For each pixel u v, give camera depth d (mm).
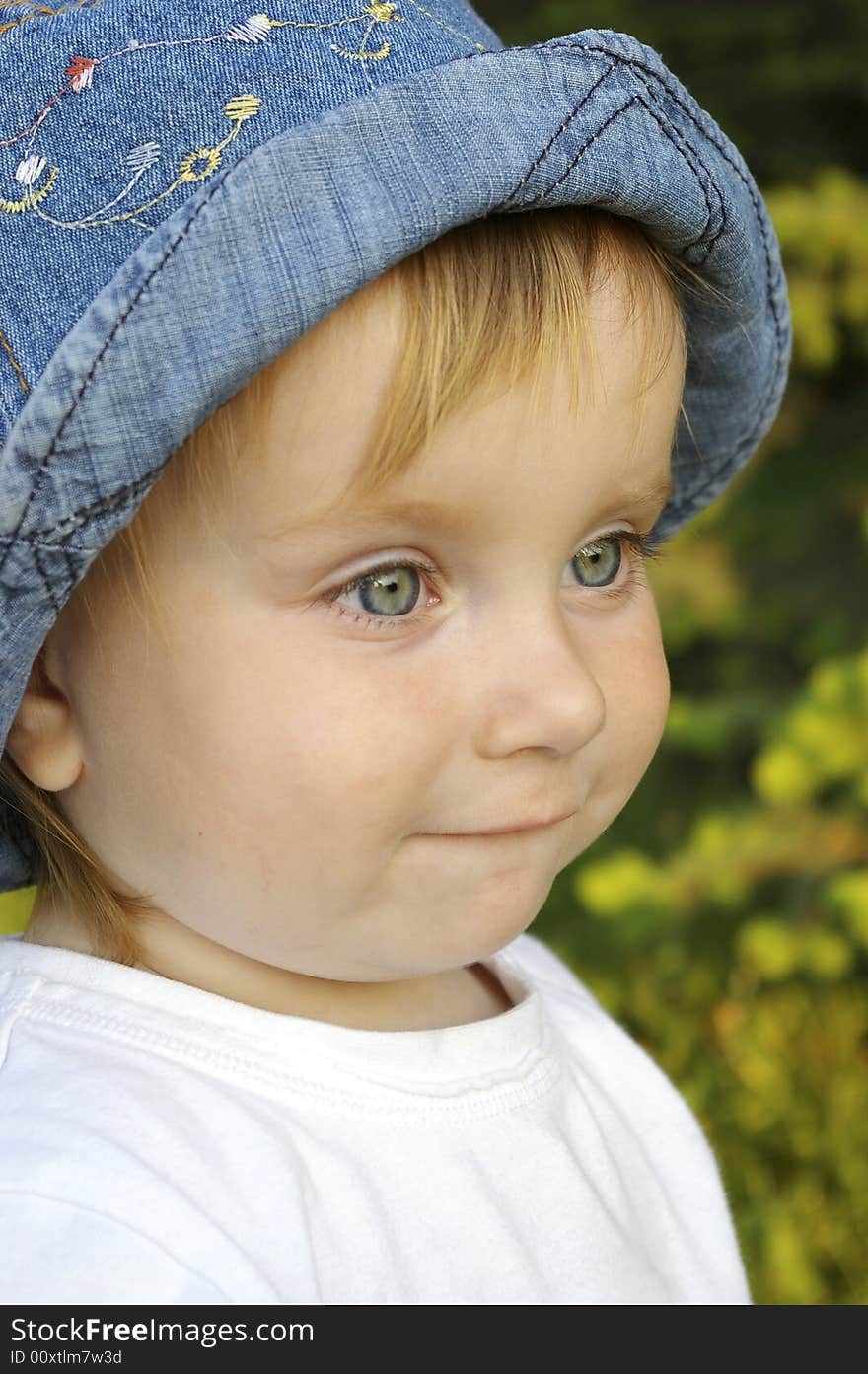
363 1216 1261
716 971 3291
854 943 2996
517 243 1217
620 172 1224
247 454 1166
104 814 1323
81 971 1349
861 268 3287
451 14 1375
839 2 3643
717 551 3693
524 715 1245
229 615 1211
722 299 1468
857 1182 3088
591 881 3086
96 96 1222
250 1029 1325
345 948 1307
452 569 1242
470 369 1164
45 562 1152
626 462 1298
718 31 3635
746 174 1446
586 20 3652
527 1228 1375
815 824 3094
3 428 1167
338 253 1098
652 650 1446
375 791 1224
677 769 3699
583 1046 1729
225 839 1253
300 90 1211
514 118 1175
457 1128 1384
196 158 1190
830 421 3793
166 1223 1130
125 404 1113
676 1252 1580
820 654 3502
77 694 1291
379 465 1157
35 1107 1220
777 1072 3221
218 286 1099
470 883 1294
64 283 1187
